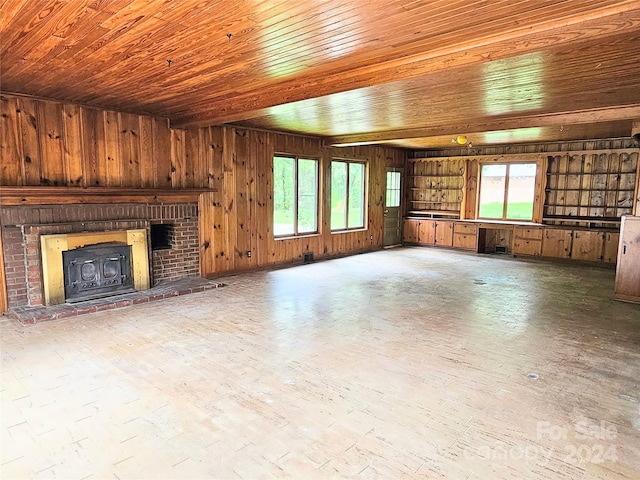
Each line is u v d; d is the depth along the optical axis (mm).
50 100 4598
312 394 2844
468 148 9688
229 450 2229
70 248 4727
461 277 6703
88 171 4961
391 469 2084
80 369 3195
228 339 3852
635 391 2916
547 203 8695
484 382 3037
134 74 3605
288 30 2580
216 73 3561
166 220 5754
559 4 2188
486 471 2076
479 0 2137
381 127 6609
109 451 2215
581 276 6852
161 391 2867
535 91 4109
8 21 2441
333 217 8648
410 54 3051
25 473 2041
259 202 7070
